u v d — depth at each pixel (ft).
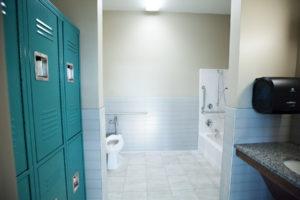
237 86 4.10
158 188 6.10
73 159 3.83
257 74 4.12
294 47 4.18
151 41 8.73
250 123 4.26
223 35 8.97
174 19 8.68
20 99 2.12
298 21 4.11
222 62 9.13
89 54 4.17
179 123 9.31
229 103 4.45
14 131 2.02
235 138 4.27
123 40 8.64
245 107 4.20
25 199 2.23
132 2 7.66
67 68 3.49
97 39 4.15
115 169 7.48
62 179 3.32
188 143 9.50
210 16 8.82
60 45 3.19
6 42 1.90
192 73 9.05
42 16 2.59
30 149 2.30
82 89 4.25
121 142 7.79
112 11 8.43
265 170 3.35
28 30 2.25
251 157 3.65
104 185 4.78
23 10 2.15
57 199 3.10
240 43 3.96
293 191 2.79
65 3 4.03
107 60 8.71
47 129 2.75
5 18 1.88
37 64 2.52
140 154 9.05
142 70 8.87
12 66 1.99
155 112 9.16
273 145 4.21
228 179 4.50
